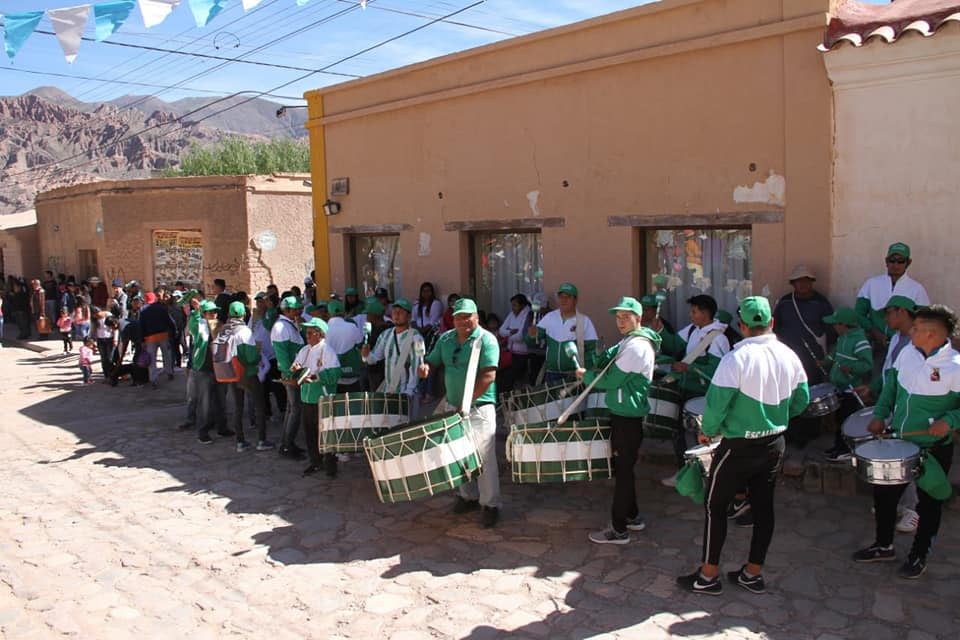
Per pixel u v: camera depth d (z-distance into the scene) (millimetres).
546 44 9344
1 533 6637
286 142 42969
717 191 7973
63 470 8539
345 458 8461
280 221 21391
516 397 7051
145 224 21906
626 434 5664
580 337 7355
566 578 5332
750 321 4703
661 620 4684
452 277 10805
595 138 8938
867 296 6793
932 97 6621
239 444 9062
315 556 5957
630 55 8438
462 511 6664
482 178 10219
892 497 5066
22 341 21750
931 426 4797
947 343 4918
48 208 26312
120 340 14062
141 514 7031
